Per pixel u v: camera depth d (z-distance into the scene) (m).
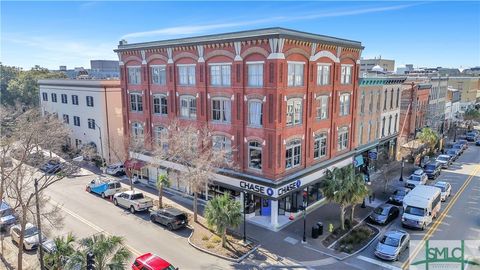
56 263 18.25
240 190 29.42
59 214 27.41
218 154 28.55
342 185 25.66
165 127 36.53
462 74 112.00
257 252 23.61
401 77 46.62
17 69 88.44
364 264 22.03
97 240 17.25
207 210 24.12
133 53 38.25
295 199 29.81
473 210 31.06
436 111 65.56
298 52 27.41
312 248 24.16
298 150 29.73
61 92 53.84
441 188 33.50
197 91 32.00
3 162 23.00
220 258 22.80
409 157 47.06
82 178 42.31
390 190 36.03
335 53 31.95
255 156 28.58
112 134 47.66
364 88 38.62
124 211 31.52
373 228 27.41
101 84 45.81
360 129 39.34
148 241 25.31
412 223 26.80
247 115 28.39
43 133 39.62
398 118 48.69
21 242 20.23
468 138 65.44
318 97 30.94
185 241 25.34
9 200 30.53
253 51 26.81
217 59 29.78
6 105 64.94
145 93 37.94
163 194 35.88
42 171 41.81
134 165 39.31
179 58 33.25
